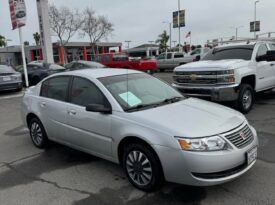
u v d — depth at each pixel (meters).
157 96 4.91
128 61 23.45
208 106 4.58
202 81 8.01
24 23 17.02
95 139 4.63
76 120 4.90
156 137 3.77
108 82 4.82
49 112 5.51
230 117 4.14
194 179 3.59
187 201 3.79
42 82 5.97
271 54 8.77
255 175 4.38
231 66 7.75
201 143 3.58
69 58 51.47
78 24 44.88
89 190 4.20
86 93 4.91
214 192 3.96
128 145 4.21
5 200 4.04
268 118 7.61
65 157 5.50
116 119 4.26
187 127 3.75
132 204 3.79
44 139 5.86
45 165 5.17
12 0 16.95
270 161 4.86
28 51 51.84
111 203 3.85
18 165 5.23
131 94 4.66
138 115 4.12
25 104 6.19
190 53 25.84
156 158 3.83
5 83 14.90
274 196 3.82
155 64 24.28
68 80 5.31
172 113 4.17
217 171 3.59
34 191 4.26
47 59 23.61
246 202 3.71
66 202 3.92
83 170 4.87
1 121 8.80
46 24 23.41
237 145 3.78
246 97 8.17
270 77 9.41
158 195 3.96
